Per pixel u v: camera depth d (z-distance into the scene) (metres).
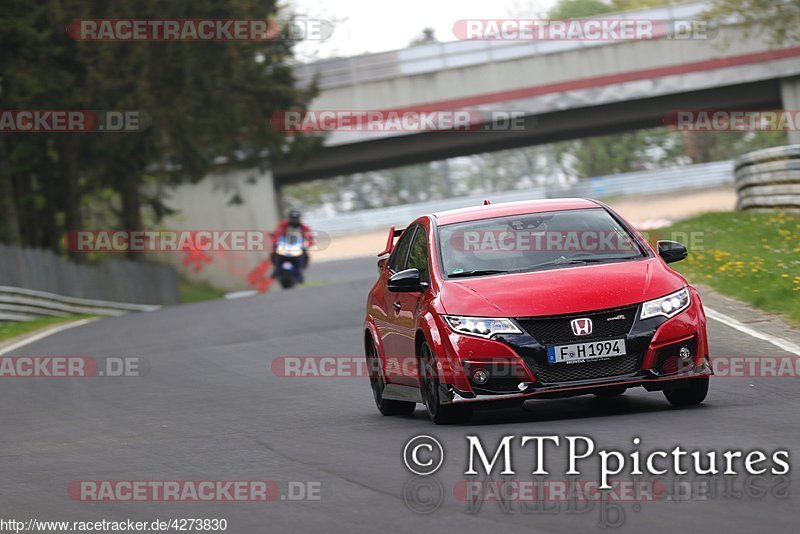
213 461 31.02
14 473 31.66
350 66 173.38
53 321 104.25
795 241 68.50
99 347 68.69
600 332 30.98
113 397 47.75
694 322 31.53
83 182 154.25
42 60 124.31
